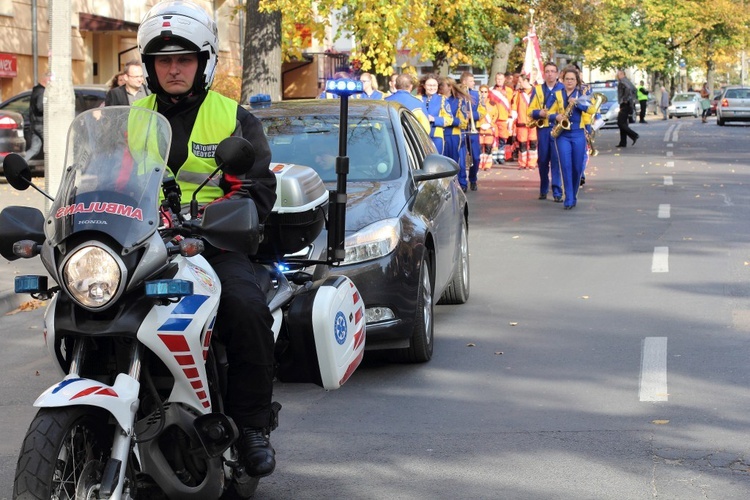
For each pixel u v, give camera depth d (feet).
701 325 34.47
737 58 385.29
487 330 34.71
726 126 199.62
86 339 16.19
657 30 284.41
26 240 16.58
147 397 16.88
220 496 19.57
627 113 132.16
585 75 378.94
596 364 30.12
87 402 15.11
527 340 33.19
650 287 40.86
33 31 102.89
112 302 15.51
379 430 24.82
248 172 18.65
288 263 23.22
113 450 15.65
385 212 29.91
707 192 74.23
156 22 18.08
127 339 16.20
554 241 52.95
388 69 80.59
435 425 25.08
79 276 15.43
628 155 116.67
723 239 52.29
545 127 71.15
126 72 49.90
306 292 20.43
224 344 18.06
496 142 110.63
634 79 390.83
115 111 17.06
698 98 285.64
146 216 15.96
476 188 82.84
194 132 18.57
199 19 18.29
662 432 23.98
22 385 29.63
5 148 80.43
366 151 33.32
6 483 21.61
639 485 20.74
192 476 17.49
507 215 64.39
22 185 18.07
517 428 24.62
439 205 34.32
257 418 18.22
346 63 166.61
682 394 26.96
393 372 30.01
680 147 130.41
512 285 42.09
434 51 85.56
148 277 15.94
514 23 131.64
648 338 32.89
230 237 16.71
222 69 111.55
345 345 20.62
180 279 15.87
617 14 276.62
